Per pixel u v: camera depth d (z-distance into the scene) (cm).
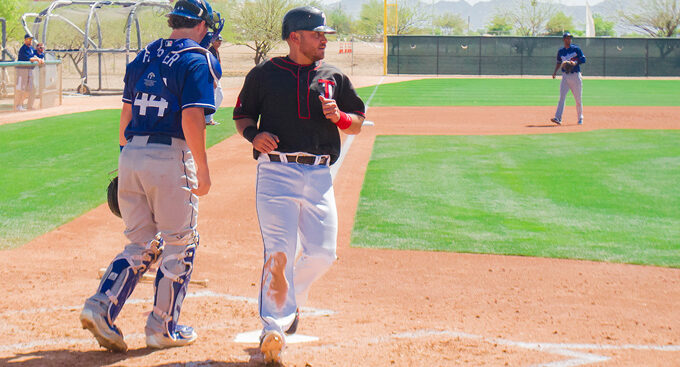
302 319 600
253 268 768
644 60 6178
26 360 470
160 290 501
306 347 515
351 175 1338
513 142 1828
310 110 508
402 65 6197
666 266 789
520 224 975
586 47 6166
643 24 10050
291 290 497
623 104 3197
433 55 6166
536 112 2753
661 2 9888
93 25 5066
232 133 1962
